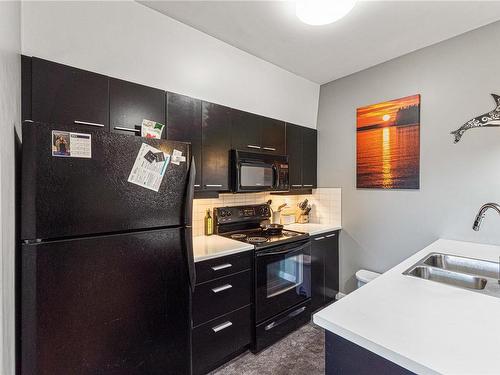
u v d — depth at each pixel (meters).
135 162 1.18
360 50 2.27
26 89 1.36
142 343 1.20
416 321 0.85
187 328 1.37
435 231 2.20
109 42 1.61
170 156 1.30
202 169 2.09
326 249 2.76
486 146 1.94
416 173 2.30
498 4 1.68
